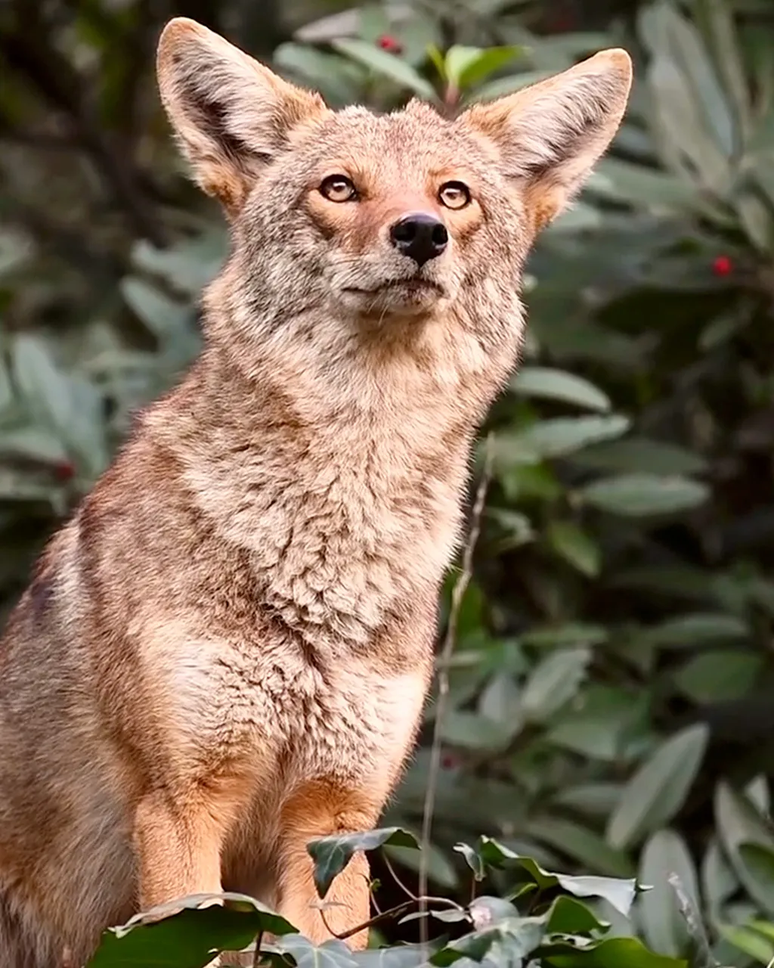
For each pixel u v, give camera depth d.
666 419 15.48
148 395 13.96
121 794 9.55
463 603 12.61
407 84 12.25
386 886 12.64
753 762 13.98
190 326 14.36
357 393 9.62
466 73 12.18
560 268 14.03
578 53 14.81
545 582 14.09
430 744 12.95
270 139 10.52
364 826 9.54
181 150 10.55
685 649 14.99
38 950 10.38
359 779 9.47
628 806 12.06
